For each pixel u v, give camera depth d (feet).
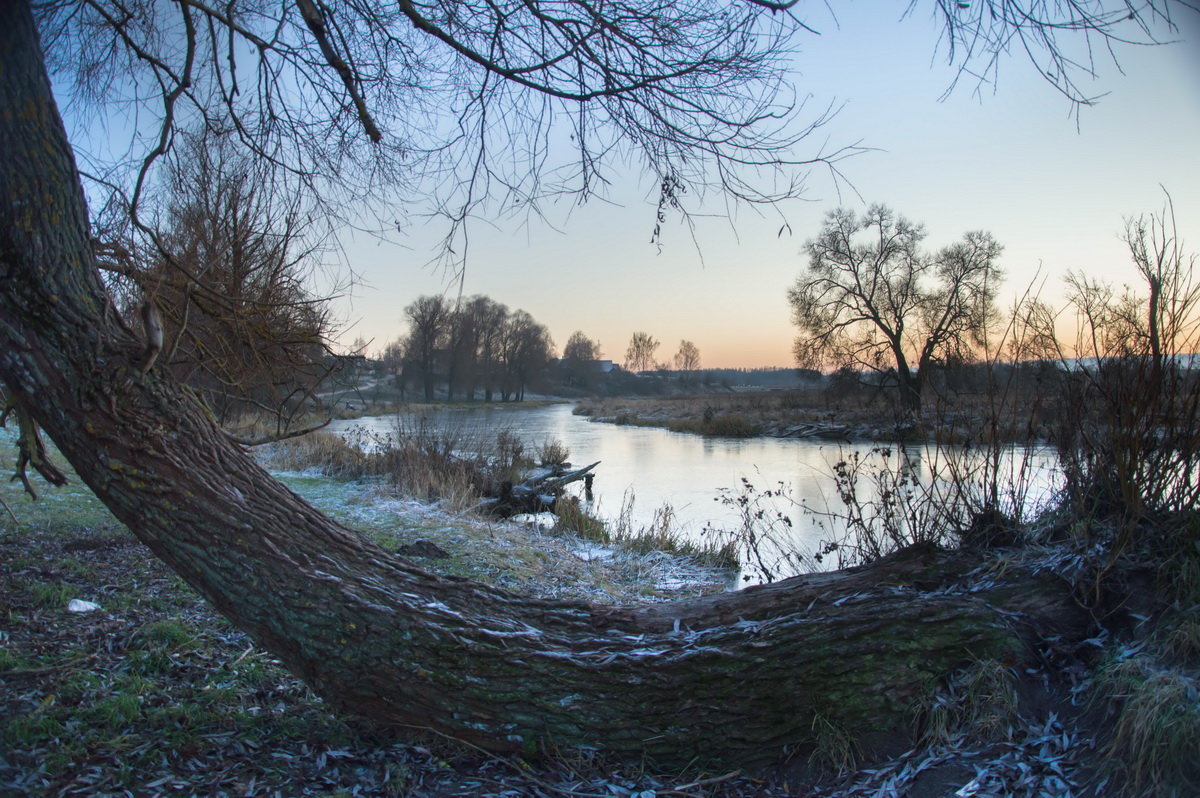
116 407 9.19
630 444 87.66
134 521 9.45
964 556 12.10
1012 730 9.20
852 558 18.21
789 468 61.57
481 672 9.93
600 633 11.08
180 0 11.49
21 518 22.79
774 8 9.96
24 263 8.76
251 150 14.61
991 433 13.41
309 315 18.11
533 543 29.63
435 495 39.11
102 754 9.00
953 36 10.05
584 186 12.27
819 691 9.88
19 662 11.37
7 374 9.00
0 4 8.30
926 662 9.96
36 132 8.73
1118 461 10.95
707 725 9.86
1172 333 10.78
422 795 8.91
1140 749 7.84
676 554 29.99
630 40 11.00
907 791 8.79
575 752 9.82
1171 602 9.70
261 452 53.36
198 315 17.28
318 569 10.14
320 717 10.87
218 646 13.42
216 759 9.32
